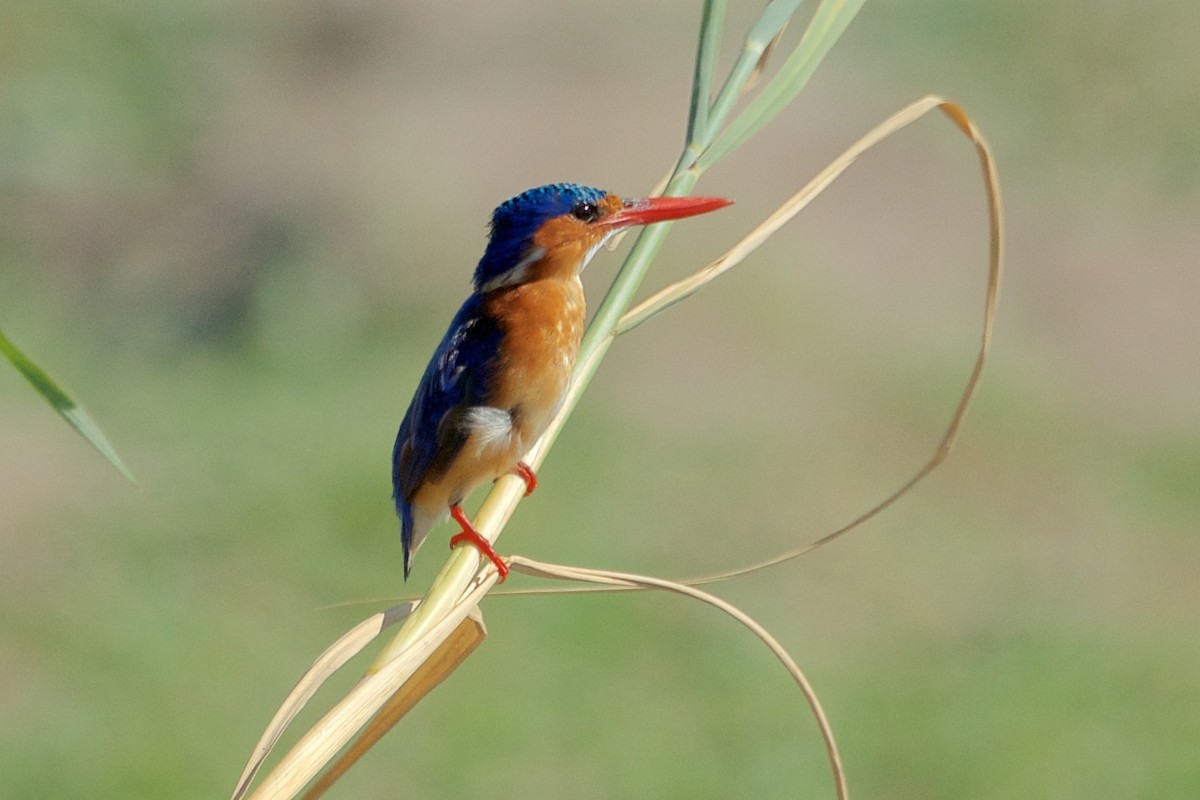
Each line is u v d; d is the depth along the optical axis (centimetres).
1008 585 1538
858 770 1270
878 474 1727
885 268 2128
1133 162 2439
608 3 2864
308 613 1473
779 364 1914
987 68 2641
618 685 1358
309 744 449
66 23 2677
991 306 579
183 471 1714
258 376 1969
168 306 2142
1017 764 1272
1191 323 2056
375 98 2598
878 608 1502
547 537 1569
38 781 1223
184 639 1411
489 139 2430
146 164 2420
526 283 737
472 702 1314
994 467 1741
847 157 596
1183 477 1723
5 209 2297
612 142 2394
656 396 1864
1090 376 1936
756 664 1400
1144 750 1284
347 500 1631
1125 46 2666
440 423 745
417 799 1220
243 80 2672
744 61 599
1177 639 1431
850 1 612
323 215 2253
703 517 1634
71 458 1764
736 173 2286
